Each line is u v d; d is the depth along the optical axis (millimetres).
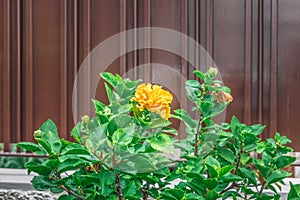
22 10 1618
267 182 1079
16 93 1633
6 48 1616
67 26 1598
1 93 1634
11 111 1640
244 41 1535
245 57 1528
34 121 1628
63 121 1602
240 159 1122
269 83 1543
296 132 1531
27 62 1615
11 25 1626
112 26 1575
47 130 1081
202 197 1003
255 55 1547
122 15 1558
